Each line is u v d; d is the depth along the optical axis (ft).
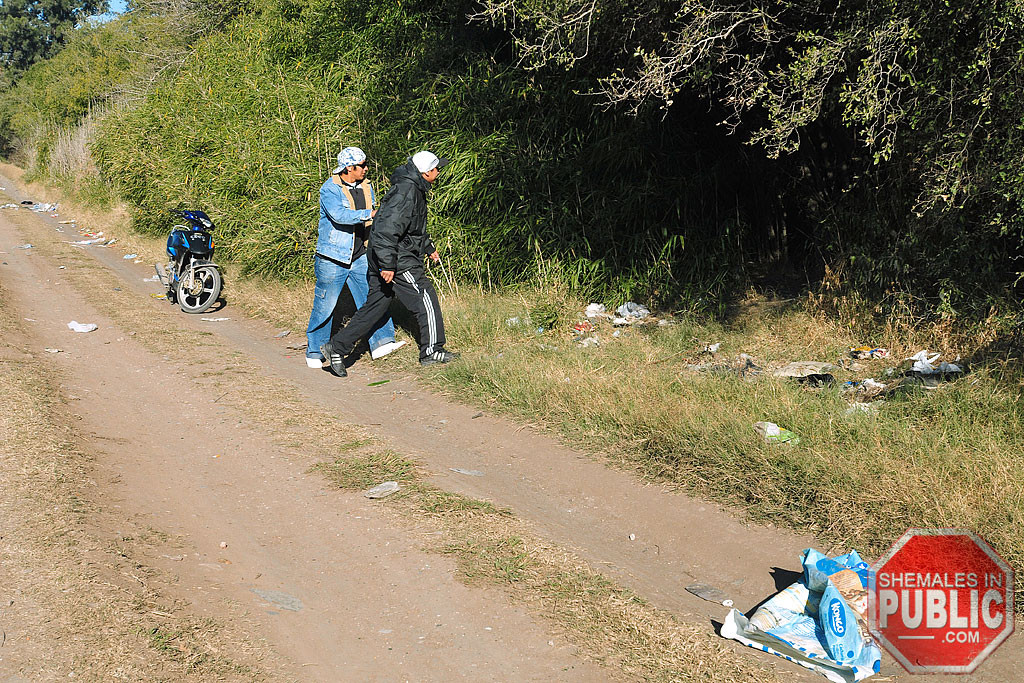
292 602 12.34
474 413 20.63
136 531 14.06
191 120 50.26
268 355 27.43
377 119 37.27
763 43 23.76
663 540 14.39
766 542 13.87
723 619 12.03
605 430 18.38
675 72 22.18
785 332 25.36
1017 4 16.80
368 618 11.95
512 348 25.03
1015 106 18.72
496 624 11.71
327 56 43.78
